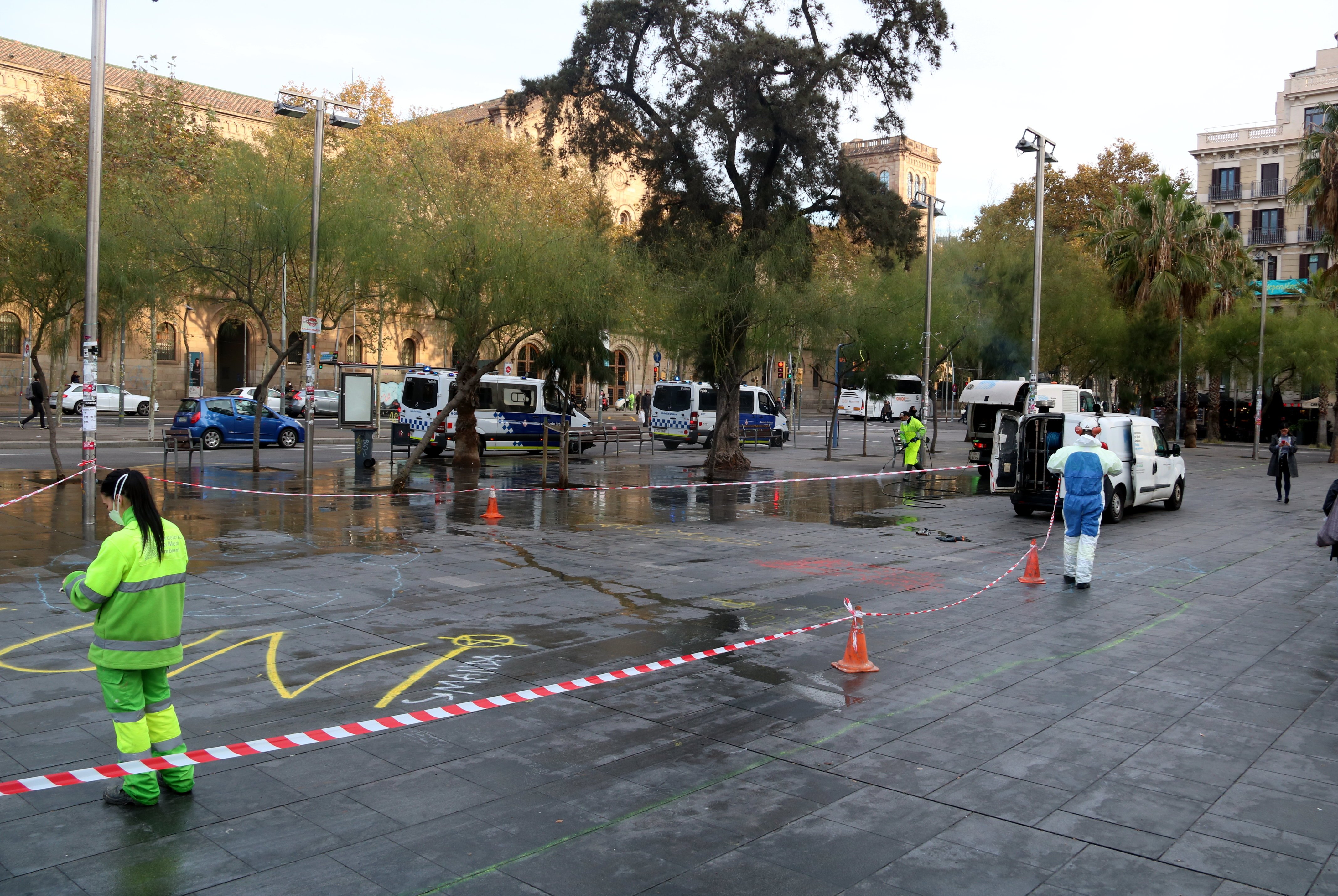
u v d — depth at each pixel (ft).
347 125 62.64
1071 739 19.72
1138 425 60.18
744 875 13.73
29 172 94.32
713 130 75.72
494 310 58.85
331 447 102.22
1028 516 58.95
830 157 79.25
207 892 12.89
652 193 86.53
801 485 76.02
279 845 14.35
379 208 61.93
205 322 170.50
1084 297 118.73
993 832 15.31
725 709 21.27
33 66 150.20
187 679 22.57
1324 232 104.22
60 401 76.13
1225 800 16.71
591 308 62.69
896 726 20.34
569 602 31.99
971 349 118.83
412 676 23.25
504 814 15.65
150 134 109.19
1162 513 63.77
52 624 26.73
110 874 13.33
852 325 81.71
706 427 116.78
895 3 78.38
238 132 166.30
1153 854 14.62
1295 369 135.85
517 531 47.52
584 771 17.58
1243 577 39.27
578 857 14.20
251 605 30.27
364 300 68.80
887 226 80.69
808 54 74.79
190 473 67.46
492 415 92.84
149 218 64.95
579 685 22.84
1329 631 29.71
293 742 18.40
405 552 40.50
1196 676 24.54
